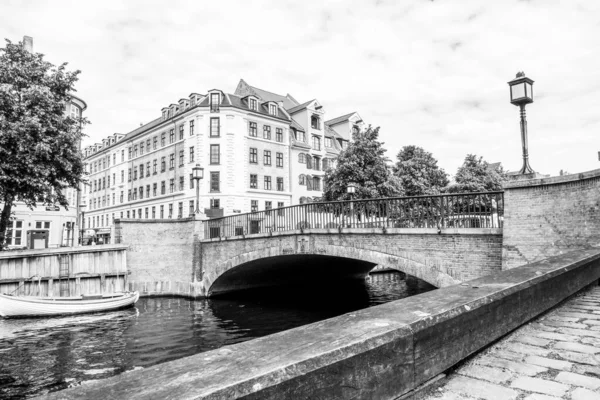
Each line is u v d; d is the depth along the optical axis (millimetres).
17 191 20531
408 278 35906
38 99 20328
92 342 14469
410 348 2277
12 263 21406
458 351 2791
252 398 1377
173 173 45719
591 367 3006
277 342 1867
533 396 2500
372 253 13555
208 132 42000
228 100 43312
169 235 25875
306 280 30297
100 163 63469
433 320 2500
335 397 1724
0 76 20250
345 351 1808
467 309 2910
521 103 9656
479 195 10898
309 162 50438
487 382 2693
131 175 54250
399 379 2168
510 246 9453
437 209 12047
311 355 1669
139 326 17094
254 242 20328
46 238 29812
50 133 20969
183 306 22016
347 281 32719
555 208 8703
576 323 4297
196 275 24469
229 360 1606
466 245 11023
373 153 31250
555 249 8594
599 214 7719
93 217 63531
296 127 49969
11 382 10461
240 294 26031
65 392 1290
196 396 1247
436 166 44250
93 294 22359
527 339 3699
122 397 1241
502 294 3498
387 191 30500
